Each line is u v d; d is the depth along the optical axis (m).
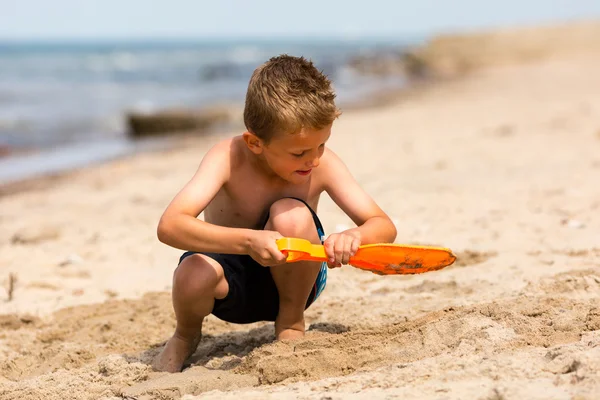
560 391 3.47
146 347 5.71
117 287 7.42
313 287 5.00
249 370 4.51
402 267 4.54
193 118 26.00
